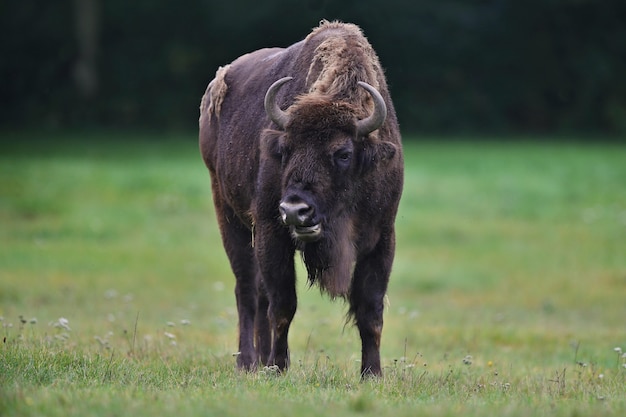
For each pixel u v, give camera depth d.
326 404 23.89
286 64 32.94
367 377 29.98
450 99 176.00
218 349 39.41
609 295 60.47
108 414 21.95
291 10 164.88
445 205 95.75
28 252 70.88
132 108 170.00
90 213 87.69
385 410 23.47
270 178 29.98
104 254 71.69
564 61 177.50
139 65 171.62
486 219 89.31
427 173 117.06
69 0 171.12
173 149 141.25
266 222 30.55
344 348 42.25
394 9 169.38
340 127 28.92
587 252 75.12
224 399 24.08
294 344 43.03
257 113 32.91
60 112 168.12
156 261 69.88
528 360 40.69
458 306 57.69
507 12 175.38
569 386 29.98
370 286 30.92
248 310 35.66
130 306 53.22
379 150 29.45
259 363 32.75
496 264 70.94
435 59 174.62
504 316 54.22
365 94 30.05
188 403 23.41
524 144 158.38
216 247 76.38
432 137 168.62
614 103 177.62
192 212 90.31
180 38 172.00
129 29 172.12
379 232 30.77
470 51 175.88
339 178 28.89
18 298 54.38
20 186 97.62
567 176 116.81
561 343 45.28
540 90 178.12
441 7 173.75
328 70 30.06
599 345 45.03
